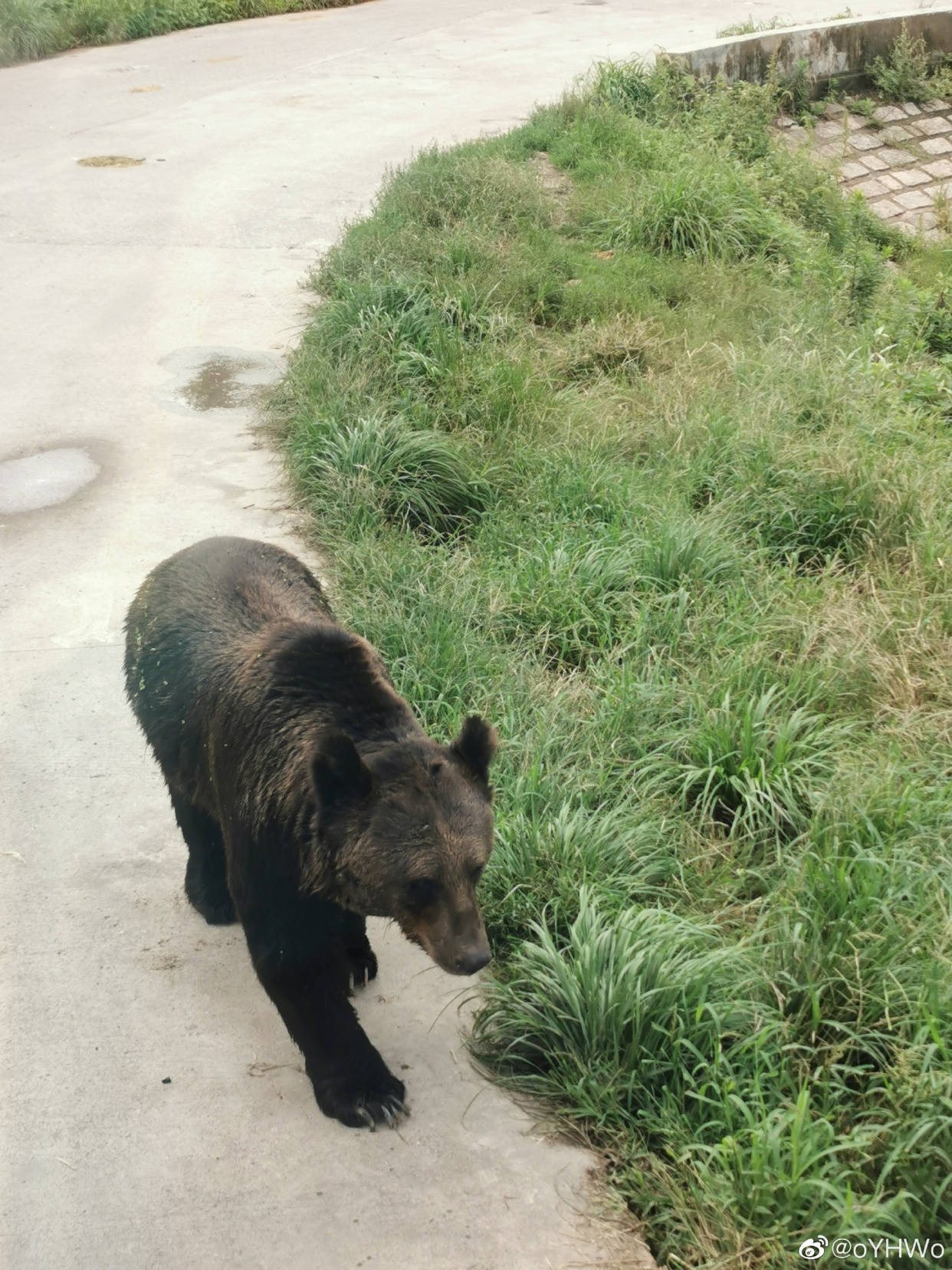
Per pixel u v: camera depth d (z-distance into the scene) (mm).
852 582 4461
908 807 3189
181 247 7934
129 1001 2777
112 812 3361
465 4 17172
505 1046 2705
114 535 4746
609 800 3355
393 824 2324
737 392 5738
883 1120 2451
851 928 2732
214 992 2811
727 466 5039
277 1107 2541
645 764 3467
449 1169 2416
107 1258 2227
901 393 6230
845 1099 2537
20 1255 2229
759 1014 2613
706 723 3480
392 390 5609
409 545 4637
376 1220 2311
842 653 3900
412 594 4219
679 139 10109
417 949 2977
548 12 16562
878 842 3055
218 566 3035
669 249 8023
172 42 14555
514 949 2908
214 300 7129
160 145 10250
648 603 4160
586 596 4219
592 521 4727
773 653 3953
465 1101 2570
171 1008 2764
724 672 3752
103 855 3209
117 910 3033
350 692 2605
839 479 4797
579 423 5480
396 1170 2410
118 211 8586
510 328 6207
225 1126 2490
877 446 5133
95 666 3975
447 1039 2719
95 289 7273
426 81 12555
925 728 3602
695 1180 2348
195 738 2789
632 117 10445
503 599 4195
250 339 6629
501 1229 2299
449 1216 2320
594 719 3625
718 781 3441
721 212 8203
